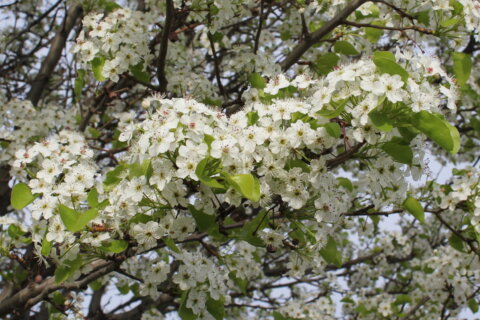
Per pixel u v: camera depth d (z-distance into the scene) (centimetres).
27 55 798
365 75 337
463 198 449
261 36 667
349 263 877
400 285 973
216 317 423
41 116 644
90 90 697
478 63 789
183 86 570
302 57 619
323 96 345
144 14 570
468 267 636
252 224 384
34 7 887
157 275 457
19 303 457
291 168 356
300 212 375
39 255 390
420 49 512
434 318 805
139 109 768
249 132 345
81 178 377
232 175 330
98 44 527
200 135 327
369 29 575
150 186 342
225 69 593
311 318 708
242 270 514
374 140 333
